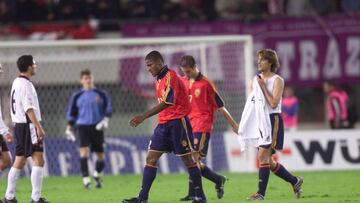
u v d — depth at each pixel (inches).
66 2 3238.2
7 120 2581.2
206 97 1651.1
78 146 2635.3
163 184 2144.4
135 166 2667.3
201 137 1649.9
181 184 2133.4
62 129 2758.4
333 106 2844.5
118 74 2881.4
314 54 3142.2
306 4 3309.5
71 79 2871.6
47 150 2635.3
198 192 1453.0
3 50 2908.5
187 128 1434.5
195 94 1649.9
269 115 1523.1
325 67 3149.6
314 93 3425.2
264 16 3154.5
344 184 2021.4
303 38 3139.8
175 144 1430.9
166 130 1430.9
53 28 3189.0
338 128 2851.9
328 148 2682.1
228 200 1609.3
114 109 2849.4
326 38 3147.1
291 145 2677.2
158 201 1656.0
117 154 2662.4
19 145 1582.2
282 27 3129.9
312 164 2677.2
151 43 2554.1
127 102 2854.3
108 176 2551.7
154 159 1441.9
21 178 2481.5
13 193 1589.6
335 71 3154.5
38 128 1557.6
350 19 3149.6
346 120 2844.5
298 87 3321.9
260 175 1544.0
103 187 2105.1
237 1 3348.9
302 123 3442.4
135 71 2861.7
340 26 3149.6
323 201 1517.0
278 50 3129.9
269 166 1546.5
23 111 1572.3
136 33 3100.4
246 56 2613.2
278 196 1669.5
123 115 2839.6
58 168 2630.4
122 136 2677.2
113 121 2817.4
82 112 2126.0
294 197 1635.1
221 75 2800.2
